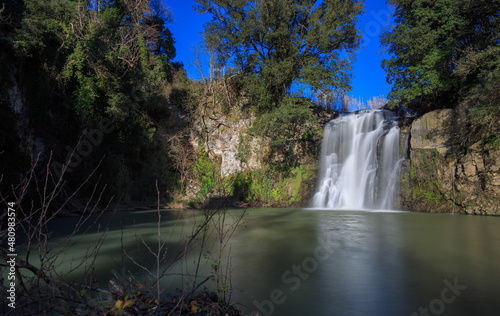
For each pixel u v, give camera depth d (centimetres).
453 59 2292
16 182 1673
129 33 2933
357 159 2736
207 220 470
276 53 3056
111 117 2356
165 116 3131
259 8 2841
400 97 2514
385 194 2459
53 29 2127
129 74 2516
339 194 2720
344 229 1352
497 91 1872
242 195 2934
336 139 2927
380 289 570
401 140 2503
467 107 2202
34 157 1912
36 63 2005
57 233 1221
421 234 1217
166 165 3005
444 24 2230
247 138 3116
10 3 1861
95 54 2267
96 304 328
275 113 2731
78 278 566
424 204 2255
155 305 379
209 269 663
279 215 1961
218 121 3222
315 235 1183
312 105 3006
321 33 2777
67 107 2177
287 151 3023
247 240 1066
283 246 962
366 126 2792
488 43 2106
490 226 1447
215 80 3331
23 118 1864
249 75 3069
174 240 1038
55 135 2086
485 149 2072
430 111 2462
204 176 3069
